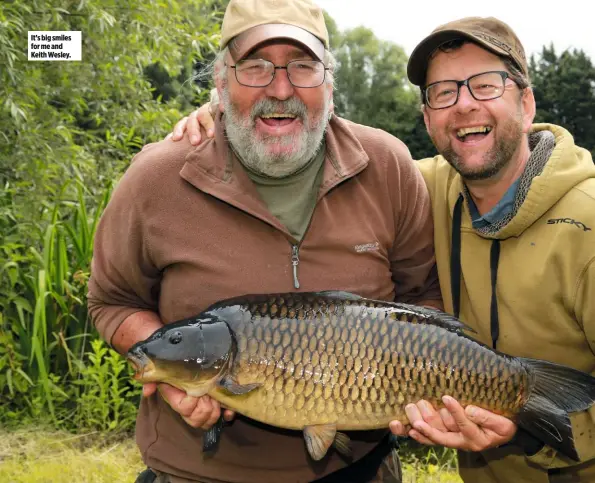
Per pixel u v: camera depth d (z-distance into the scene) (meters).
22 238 5.63
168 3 7.86
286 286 2.43
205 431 2.37
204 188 2.42
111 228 2.51
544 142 2.52
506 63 2.51
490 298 2.55
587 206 2.37
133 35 7.57
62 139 6.80
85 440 4.77
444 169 2.83
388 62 26.97
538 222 2.45
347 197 2.53
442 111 2.55
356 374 2.19
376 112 26.59
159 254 2.45
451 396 2.23
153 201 2.44
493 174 2.51
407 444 4.85
